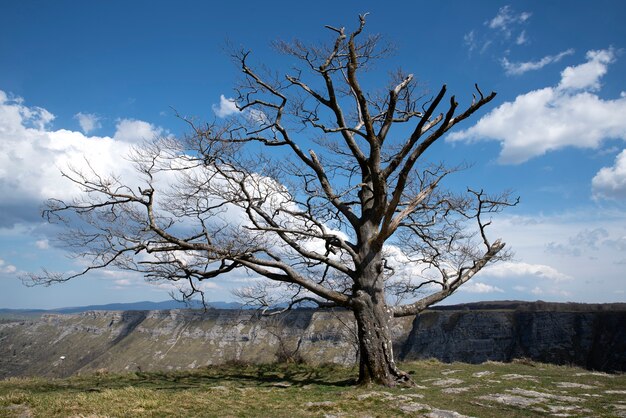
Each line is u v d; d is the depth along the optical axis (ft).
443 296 60.64
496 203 63.52
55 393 45.57
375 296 54.80
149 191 54.13
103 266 53.06
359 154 61.11
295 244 57.11
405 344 323.57
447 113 47.83
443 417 36.27
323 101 61.72
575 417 36.09
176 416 35.06
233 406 39.58
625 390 48.93
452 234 67.77
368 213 57.67
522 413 37.76
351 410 38.63
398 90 61.98
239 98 62.80
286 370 72.33
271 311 64.69
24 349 545.03
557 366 73.82
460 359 285.43
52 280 51.98
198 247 52.75
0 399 36.47
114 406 36.40
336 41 60.34
